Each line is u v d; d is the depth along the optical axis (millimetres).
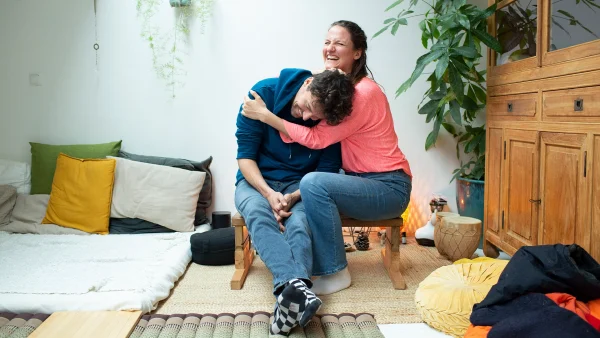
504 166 2404
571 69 1823
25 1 3021
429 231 2836
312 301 1562
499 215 2467
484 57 3102
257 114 2105
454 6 2598
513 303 1480
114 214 2807
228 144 3084
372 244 2859
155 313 1859
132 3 3000
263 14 2996
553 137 1949
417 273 2320
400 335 1694
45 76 3070
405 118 3061
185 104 3062
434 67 3027
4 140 3117
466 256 2465
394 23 2850
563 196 1881
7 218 2846
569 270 1454
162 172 2871
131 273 2092
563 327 1293
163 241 2613
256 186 2133
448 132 3061
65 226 2775
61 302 1794
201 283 2207
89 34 3027
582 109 1755
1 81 3080
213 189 3113
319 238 2018
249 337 1619
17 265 2178
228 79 3041
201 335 1635
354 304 1939
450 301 1705
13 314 1748
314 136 2059
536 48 2086
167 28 3010
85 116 3086
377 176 2141
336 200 2016
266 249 1812
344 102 1937
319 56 3021
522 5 2230
